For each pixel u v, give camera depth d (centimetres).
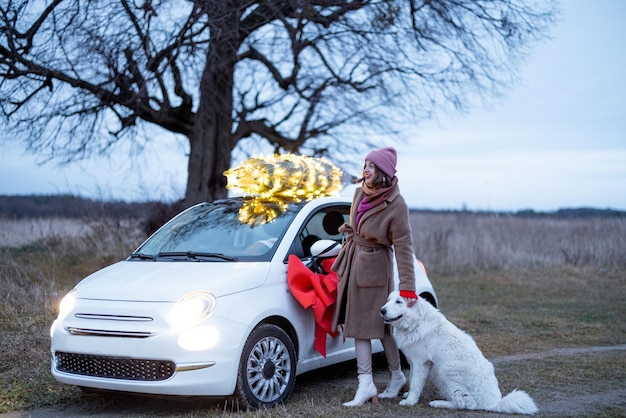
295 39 1145
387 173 470
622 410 463
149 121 1149
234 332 441
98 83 1019
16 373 562
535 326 885
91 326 451
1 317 713
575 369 614
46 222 1362
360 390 478
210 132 1216
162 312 438
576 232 1741
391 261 491
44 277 955
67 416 468
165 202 1341
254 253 511
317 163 596
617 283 1360
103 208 1360
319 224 561
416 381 475
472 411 457
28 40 988
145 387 431
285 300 491
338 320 494
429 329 469
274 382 474
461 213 1931
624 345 766
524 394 448
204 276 470
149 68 1005
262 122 1297
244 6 1092
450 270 1500
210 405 484
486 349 737
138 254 553
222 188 1243
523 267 1548
